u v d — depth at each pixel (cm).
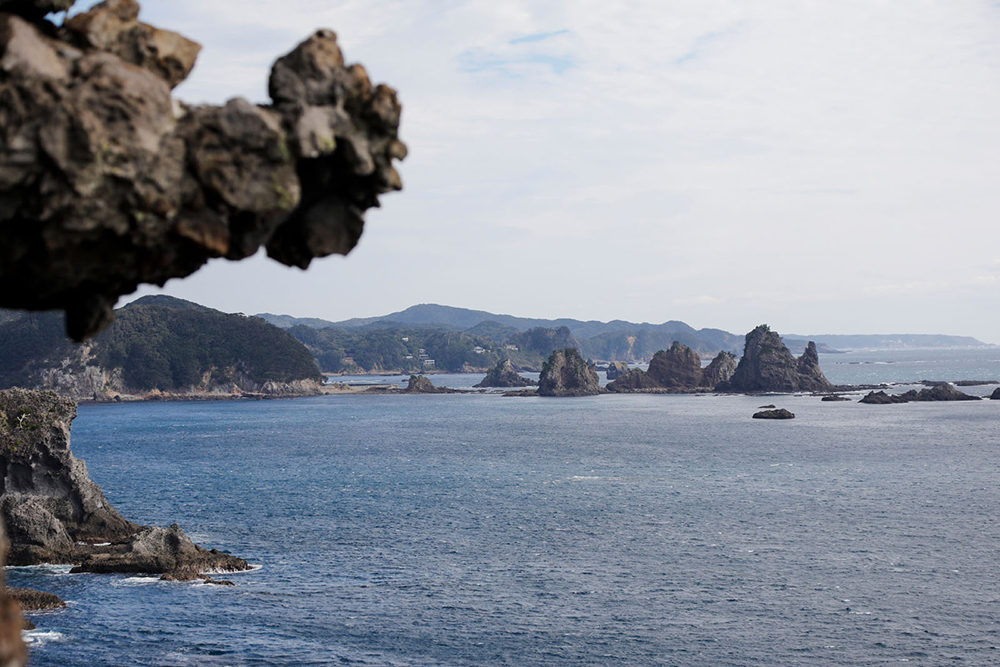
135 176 924
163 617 5038
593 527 7562
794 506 8506
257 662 4378
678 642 4619
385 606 5281
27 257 970
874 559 6256
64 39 988
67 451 6462
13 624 820
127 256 1011
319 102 1040
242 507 8862
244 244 1054
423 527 7675
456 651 4528
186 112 988
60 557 6119
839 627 4812
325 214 1123
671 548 6700
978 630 4731
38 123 885
